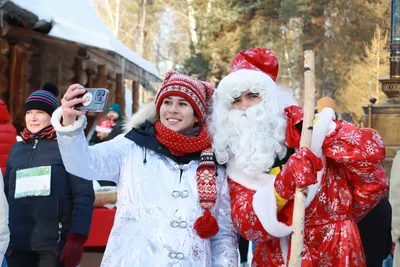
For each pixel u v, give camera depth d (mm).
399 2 9281
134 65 14484
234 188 3080
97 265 5785
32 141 4504
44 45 11789
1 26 9242
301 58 30062
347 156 2896
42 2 10281
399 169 4473
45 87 5699
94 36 11570
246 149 3037
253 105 3150
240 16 29219
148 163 3061
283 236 2924
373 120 8922
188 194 3014
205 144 3098
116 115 10516
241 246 4211
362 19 30391
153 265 2906
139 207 2994
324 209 2973
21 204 4391
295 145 3053
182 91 3115
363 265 2988
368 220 4184
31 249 4355
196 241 2961
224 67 29078
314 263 2943
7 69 10844
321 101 6176
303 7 28672
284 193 2816
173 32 37469
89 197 4391
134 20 36719
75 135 2850
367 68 30438
